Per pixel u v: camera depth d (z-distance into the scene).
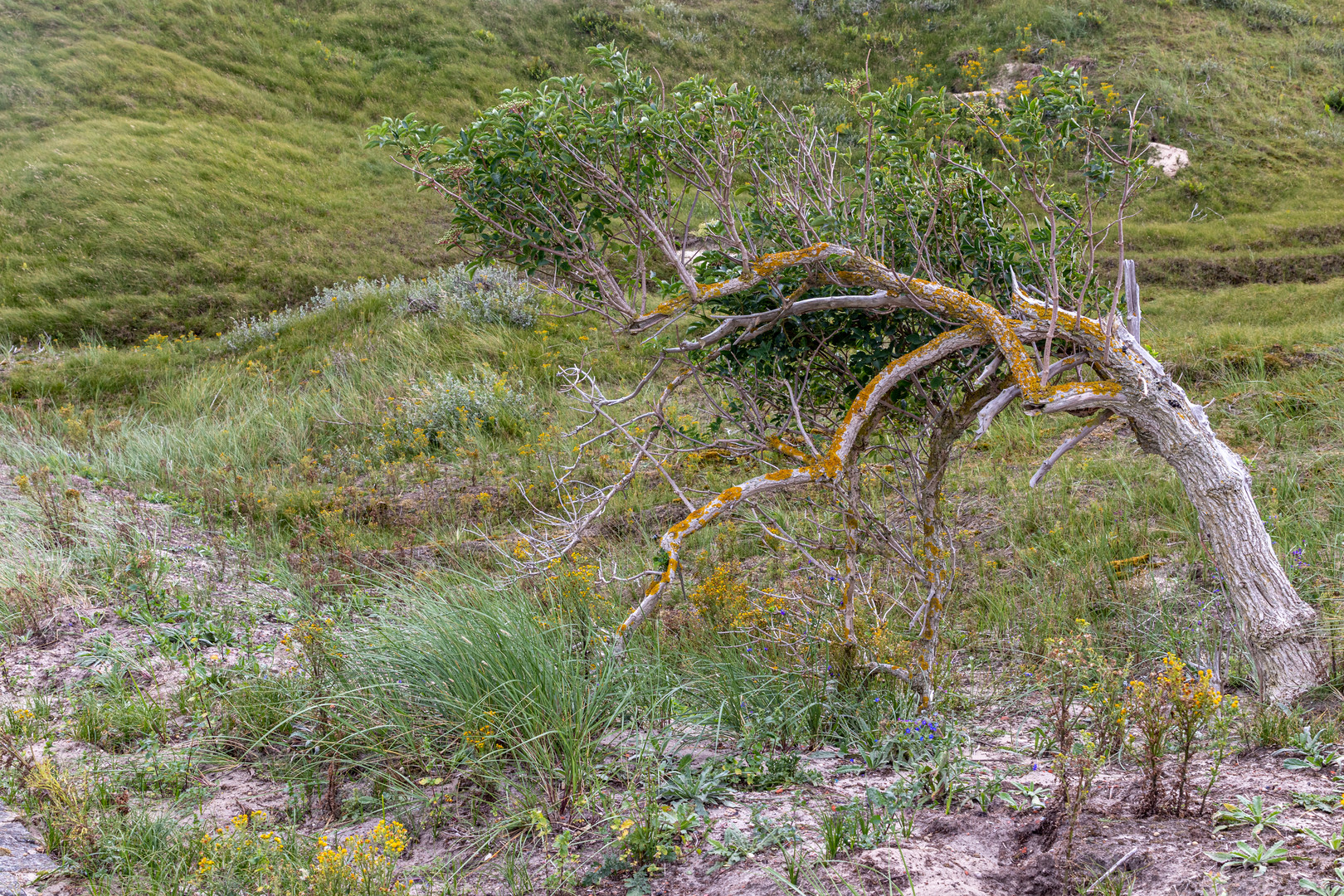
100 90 20.80
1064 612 5.34
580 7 26.38
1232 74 21.59
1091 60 21.95
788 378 4.50
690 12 26.61
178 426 11.05
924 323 4.32
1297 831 2.48
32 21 22.50
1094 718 3.78
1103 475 7.61
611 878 2.82
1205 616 4.94
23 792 3.56
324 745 3.82
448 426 10.84
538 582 5.51
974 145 4.43
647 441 4.42
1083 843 2.65
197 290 15.98
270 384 12.71
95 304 15.33
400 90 23.34
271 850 2.96
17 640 5.20
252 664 4.88
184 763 3.86
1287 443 7.41
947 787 3.21
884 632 4.45
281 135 21.14
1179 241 16.69
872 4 25.92
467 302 14.01
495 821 3.25
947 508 7.41
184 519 8.09
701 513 3.90
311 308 15.50
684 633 5.18
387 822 3.34
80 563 6.27
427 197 19.69
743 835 2.94
